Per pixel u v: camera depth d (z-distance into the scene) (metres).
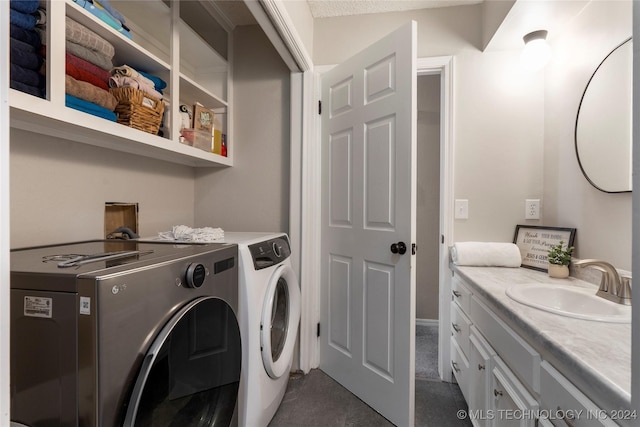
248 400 1.36
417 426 1.62
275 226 2.22
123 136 1.28
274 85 2.21
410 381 1.53
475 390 1.45
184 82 1.75
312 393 1.90
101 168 1.53
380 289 1.71
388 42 1.65
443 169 2.02
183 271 0.96
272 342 1.66
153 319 0.84
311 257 2.15
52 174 1.30
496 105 1.97
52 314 0.72
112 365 0.73
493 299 1.21
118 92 1.33
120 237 1.57
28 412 0.74
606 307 1.14
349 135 1.93
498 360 1.19
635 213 0.49
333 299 2.07
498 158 1.97
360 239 1.84
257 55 2.23
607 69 1.38
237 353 1.25
